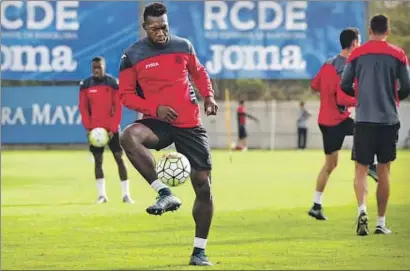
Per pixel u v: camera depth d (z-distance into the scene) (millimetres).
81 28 69375
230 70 70125
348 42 24125
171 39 16516
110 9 68938
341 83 21312
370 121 20766
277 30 69938
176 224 23828
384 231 21500
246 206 28859
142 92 16547
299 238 20891
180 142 16531
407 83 20703
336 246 19531
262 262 17297
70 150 69188
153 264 17172
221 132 75188
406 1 79750
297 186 37000
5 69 69938
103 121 29953
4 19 69625
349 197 31859
